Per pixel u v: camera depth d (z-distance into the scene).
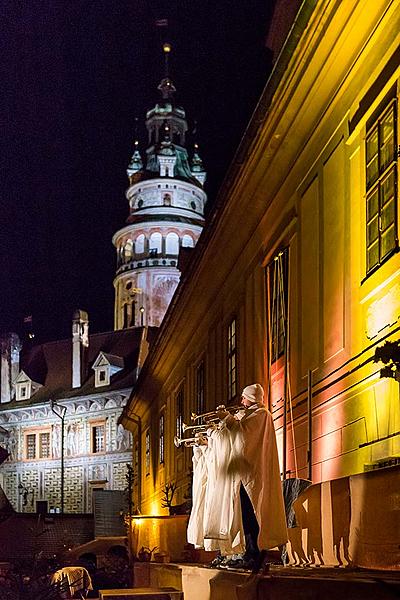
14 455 67.62
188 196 76.88
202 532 9.50
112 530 45.47
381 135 8.31
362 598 4.59
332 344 9.53
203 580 9.24
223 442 8.45
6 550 41.50
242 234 14.42
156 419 31.95
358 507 6.66
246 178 12.67
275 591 5.66
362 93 8.78
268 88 10.41
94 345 68.69
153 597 10.82
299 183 11.23
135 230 74.75
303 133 10.90
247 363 14.28
